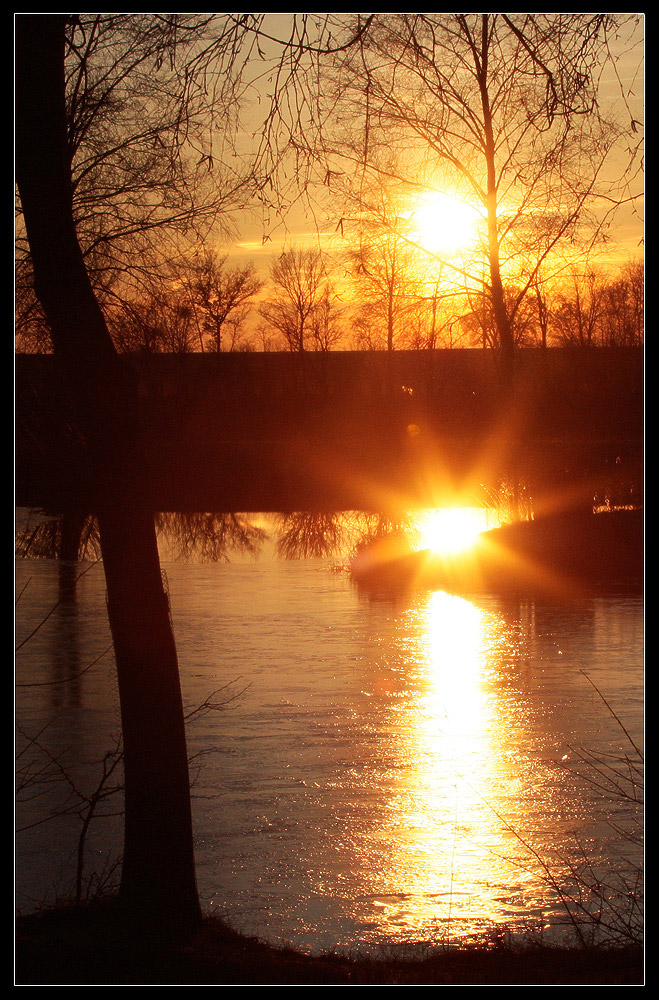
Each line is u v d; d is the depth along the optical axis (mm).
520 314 29281
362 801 9602
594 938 6930
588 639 17203
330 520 35812
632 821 9086
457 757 10852
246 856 8383
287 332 67375
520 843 8648
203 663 15531
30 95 6629
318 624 18859
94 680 14492
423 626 18609
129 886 6637
